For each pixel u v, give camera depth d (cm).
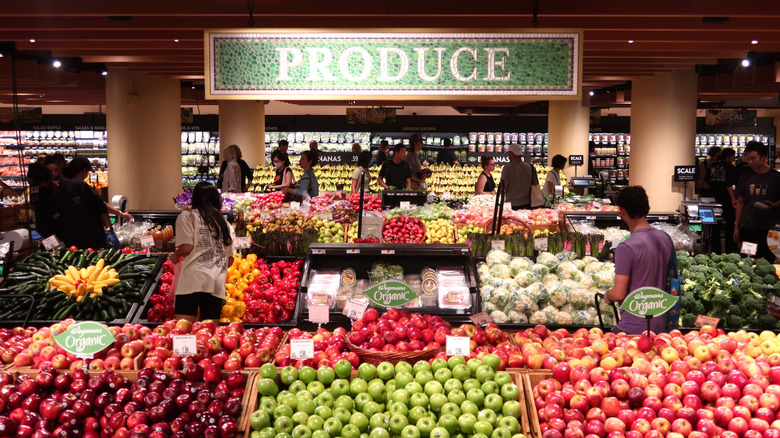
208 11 745
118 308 550
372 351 379
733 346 386
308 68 542
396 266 580
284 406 332
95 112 2402
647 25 804
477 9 731
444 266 586
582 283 575
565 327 523
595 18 805
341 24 806
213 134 2222
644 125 1328
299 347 372
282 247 675
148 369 355
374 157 2034
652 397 334
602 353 382
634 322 445
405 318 434
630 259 432
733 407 332
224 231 527
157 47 1004
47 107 2488
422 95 541
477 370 350
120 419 325
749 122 2183
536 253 657
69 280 569
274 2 738
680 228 783
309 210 905
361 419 327
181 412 335
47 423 326
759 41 951
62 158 935
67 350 369
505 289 546
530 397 342
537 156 2134
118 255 617
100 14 747
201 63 1234
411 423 331
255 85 546
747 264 609
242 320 562
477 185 1121
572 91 539
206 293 516
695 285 577
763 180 848
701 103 2273
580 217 841
